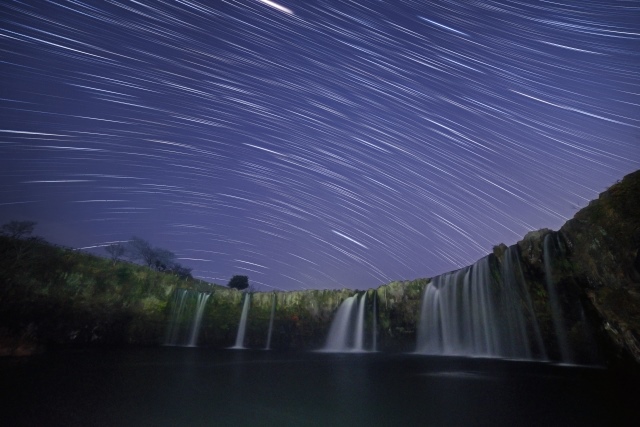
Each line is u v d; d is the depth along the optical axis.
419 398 14.53
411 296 40.31
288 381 18.69
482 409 12.79
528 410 12.70
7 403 12.62
